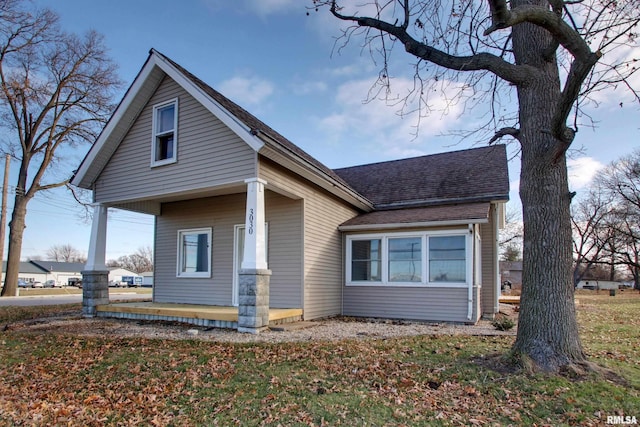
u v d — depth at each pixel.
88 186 10.38
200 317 8.31
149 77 9.26
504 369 4.83
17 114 21.44
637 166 27.36
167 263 11.65
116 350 6.22
